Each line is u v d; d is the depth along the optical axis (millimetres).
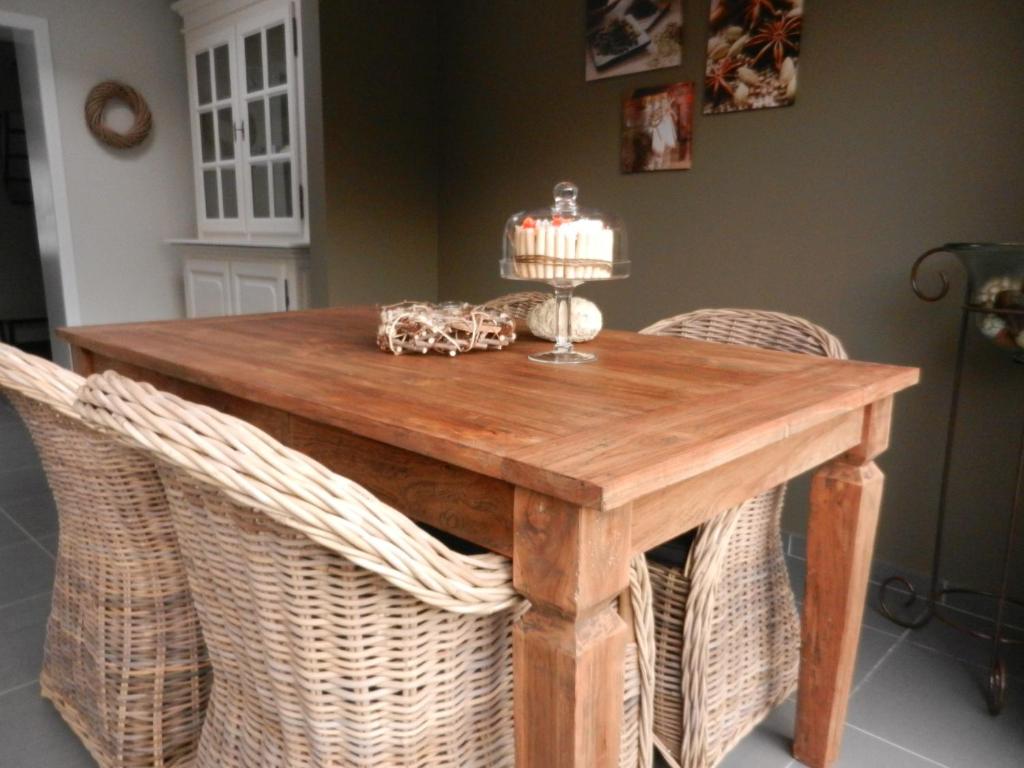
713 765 1451
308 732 857
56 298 4109
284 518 691
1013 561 2002
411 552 725
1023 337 1604
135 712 1318
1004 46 1854
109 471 1187
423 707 864
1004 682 1675
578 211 1410
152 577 1287
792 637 1637
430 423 922
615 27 2629
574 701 798
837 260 2217
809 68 2197
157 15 4105
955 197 1976
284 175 3523
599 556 777
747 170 2373
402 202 3232
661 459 780
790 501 2457
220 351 1469
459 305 1599
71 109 3873
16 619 2004
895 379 1229
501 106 3049
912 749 1552
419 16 3166
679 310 2615
